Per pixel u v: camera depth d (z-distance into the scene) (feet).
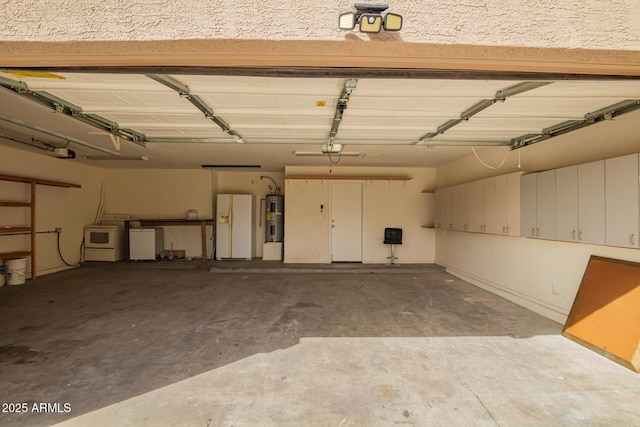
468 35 3.76
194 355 8.52
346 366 7.95
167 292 15.20
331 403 6.42
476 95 7.64
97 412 6.08
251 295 14.75
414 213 23.00
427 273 20.25
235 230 23.79
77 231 21.74
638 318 8.03
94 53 3.99
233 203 23.73
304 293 15.16
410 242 22.94
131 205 24.39
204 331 10.23
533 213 11.85
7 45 3.75
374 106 8.56
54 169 19.61
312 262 22.76
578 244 10.53
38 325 10.66
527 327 10.67
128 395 6.66
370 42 3.72
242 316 11.75
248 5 3.62
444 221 19.92
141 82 7.01
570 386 7.02
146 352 8.68
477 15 3.76
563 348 8.99
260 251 25.53
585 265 10.27
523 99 7.86
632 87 7.06
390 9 3.68
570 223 10.09
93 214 23.31
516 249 13.57
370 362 8.16
